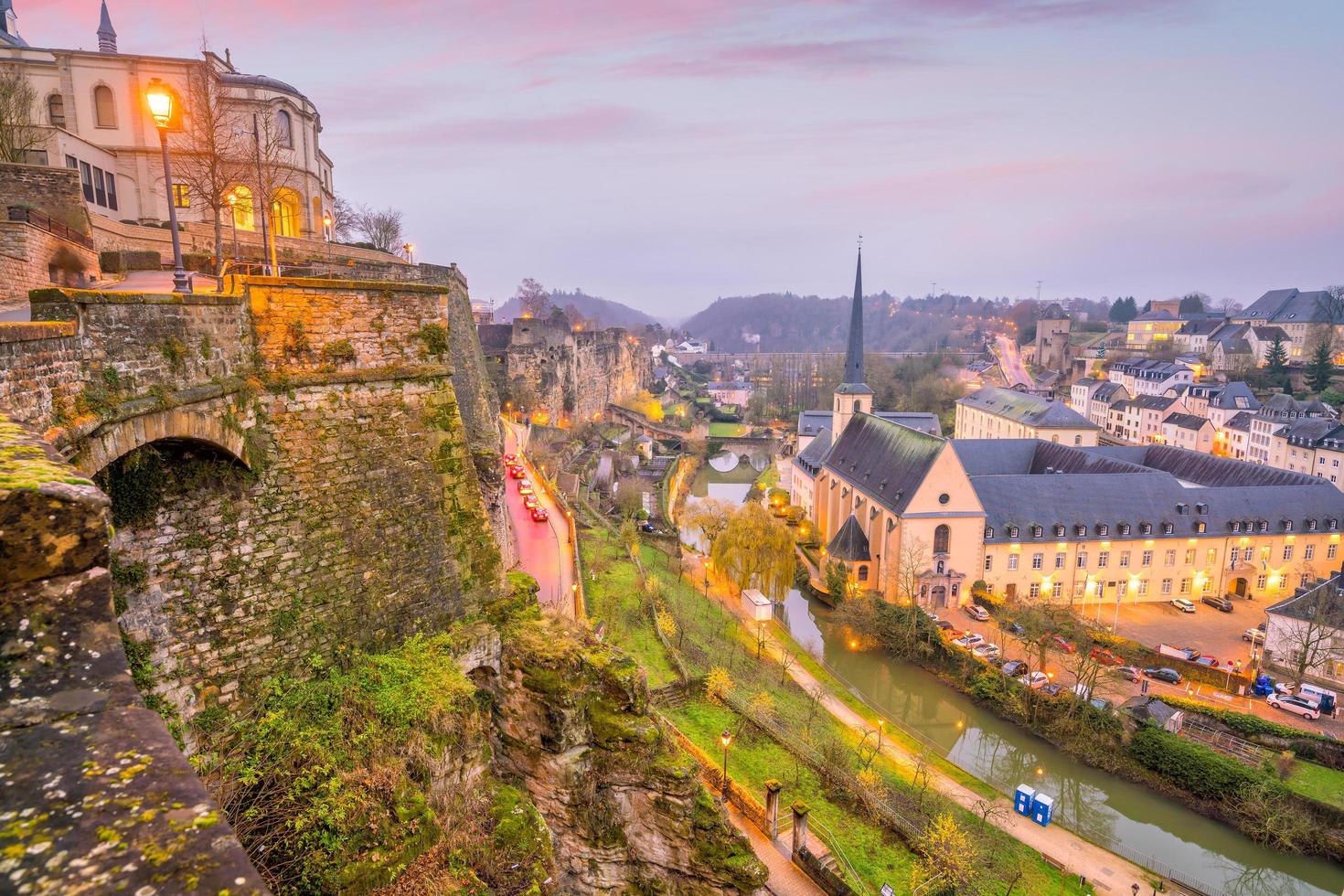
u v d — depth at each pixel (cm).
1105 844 4016
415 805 1383
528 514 6184
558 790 1798
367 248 5253
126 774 369
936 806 4003
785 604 7406
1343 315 17250
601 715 1859
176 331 1261
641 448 13488
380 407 1670
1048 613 5828
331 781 1326
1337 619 5391
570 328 13638
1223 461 8538
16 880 299
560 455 9781
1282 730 4544
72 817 338
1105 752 4731
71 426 1009
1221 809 4222
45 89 4366
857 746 4597
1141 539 7081
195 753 1286
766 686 5134
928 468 6756
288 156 4978
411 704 1511
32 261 2514
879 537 7244
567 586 4372
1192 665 5531
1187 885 3681
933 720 5472
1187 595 7269
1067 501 7200
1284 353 15275
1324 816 3972
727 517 7912
